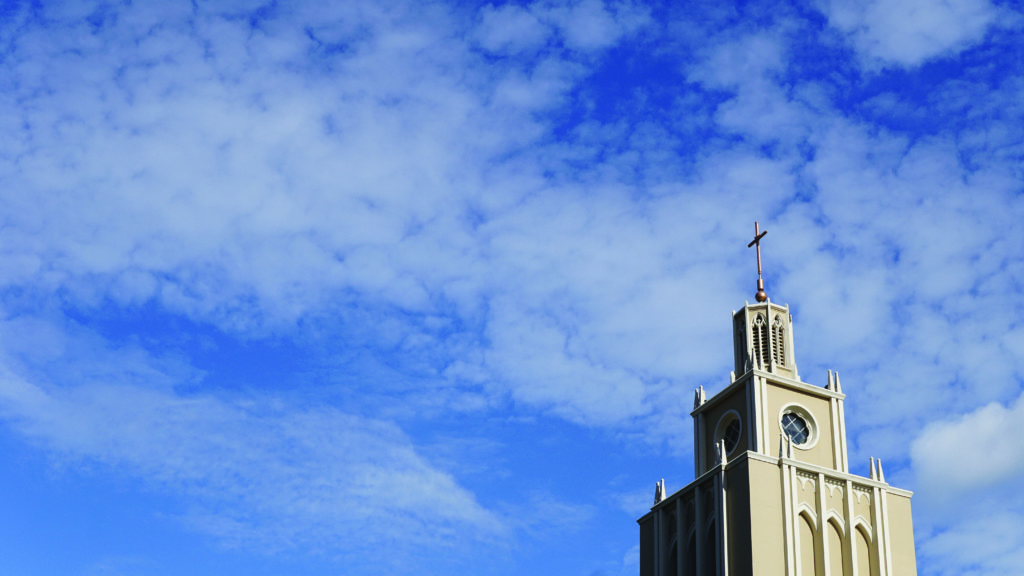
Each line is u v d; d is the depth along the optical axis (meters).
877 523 83.81
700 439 91.19
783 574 79.12
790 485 82.44
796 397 88.94
